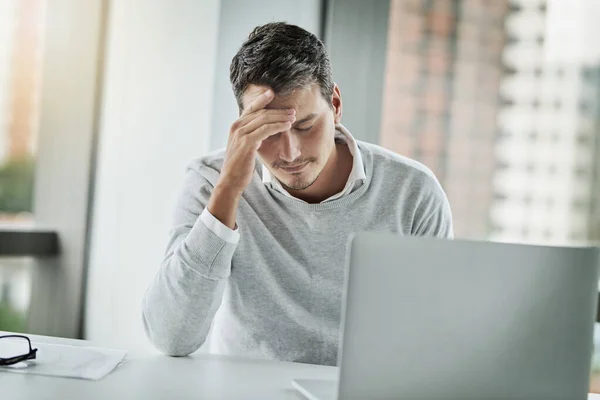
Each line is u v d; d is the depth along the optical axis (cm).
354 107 280
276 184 164
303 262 167
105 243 269
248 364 143
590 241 264
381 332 104
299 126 149
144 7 267
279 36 149
